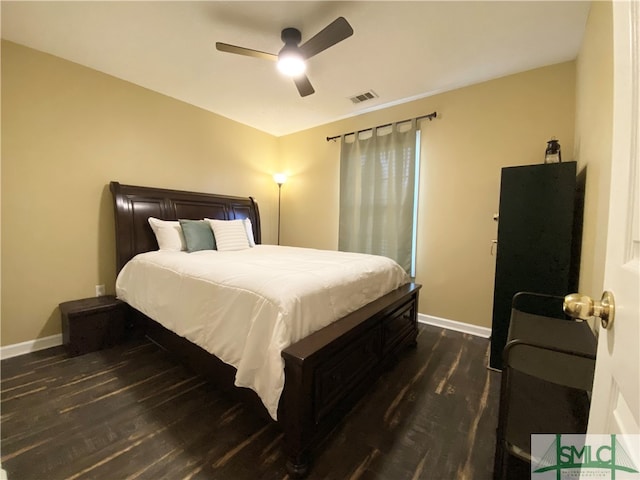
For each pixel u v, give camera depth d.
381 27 2.00
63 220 2.47
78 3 1.80
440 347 2.54
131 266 2.49
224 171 3.77
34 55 2.28
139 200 2.82
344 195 3.68
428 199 3.12
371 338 1.86
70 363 2.16
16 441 1.40
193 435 1.46
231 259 2.31
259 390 1.34
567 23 1.92
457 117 2.90
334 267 2.02
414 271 3.25
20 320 2.28
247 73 2.66
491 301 2.78
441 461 1.33
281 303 1.38
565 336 1.37
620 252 0.54
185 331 1.83
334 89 2.93
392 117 3.31
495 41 2.14
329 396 1.45
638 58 0.51
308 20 1.95
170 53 2.35
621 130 0.56
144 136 2.97
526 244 1.99
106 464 1.28
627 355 0.47
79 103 2.52
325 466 1.30
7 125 2.17
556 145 2.05
